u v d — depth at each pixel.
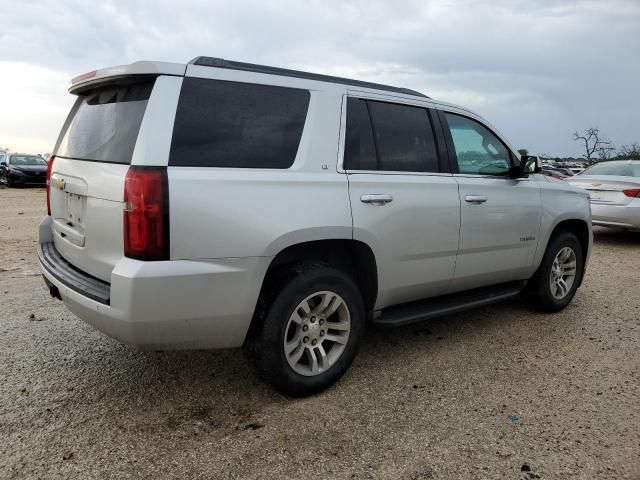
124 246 2.62
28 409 3.02
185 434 2.79
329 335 3.30
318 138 3.22
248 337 3.05
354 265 3.56
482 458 2.62
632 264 7.56
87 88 3.29
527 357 3.92
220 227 2.73
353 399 3.21
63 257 3.40
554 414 3.06
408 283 3.71
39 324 4.43
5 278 6.01
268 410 3.06
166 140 2.67
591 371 3.68
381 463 2.57
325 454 2.63
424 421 2.96
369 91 3.60
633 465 2.57
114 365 3.64
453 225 3.89
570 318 4.89
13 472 2.44
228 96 2.93
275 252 2.92
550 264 4.82
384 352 3.98
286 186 3.00
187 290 2.66
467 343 4.19
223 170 2.81
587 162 36.38
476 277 4.23
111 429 2.83
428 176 3.81
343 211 3.21
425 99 3.99
